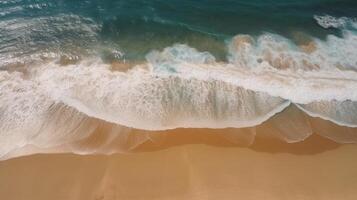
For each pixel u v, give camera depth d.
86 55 13.47
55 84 12.09
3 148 10.17
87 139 10.55
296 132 11.12
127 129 10.88
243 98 12.07
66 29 14.67
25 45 13.69
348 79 13.00
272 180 9.79
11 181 9.47
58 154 10.12
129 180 9.59
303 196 9.48
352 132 11.25
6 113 11.05
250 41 14.79
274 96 12.20
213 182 9.63
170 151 10.38
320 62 13.77
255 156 10.38
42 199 9.14
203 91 12.23
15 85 11.95
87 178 9.59
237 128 11.13
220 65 13.39
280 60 13.77
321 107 11.93
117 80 12.41
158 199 9.19
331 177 9.98
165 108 11.59
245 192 9.45
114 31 14.85
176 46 14.31
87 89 11.99
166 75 12.75
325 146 10.80
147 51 13.94
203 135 10.87
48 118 11.02
